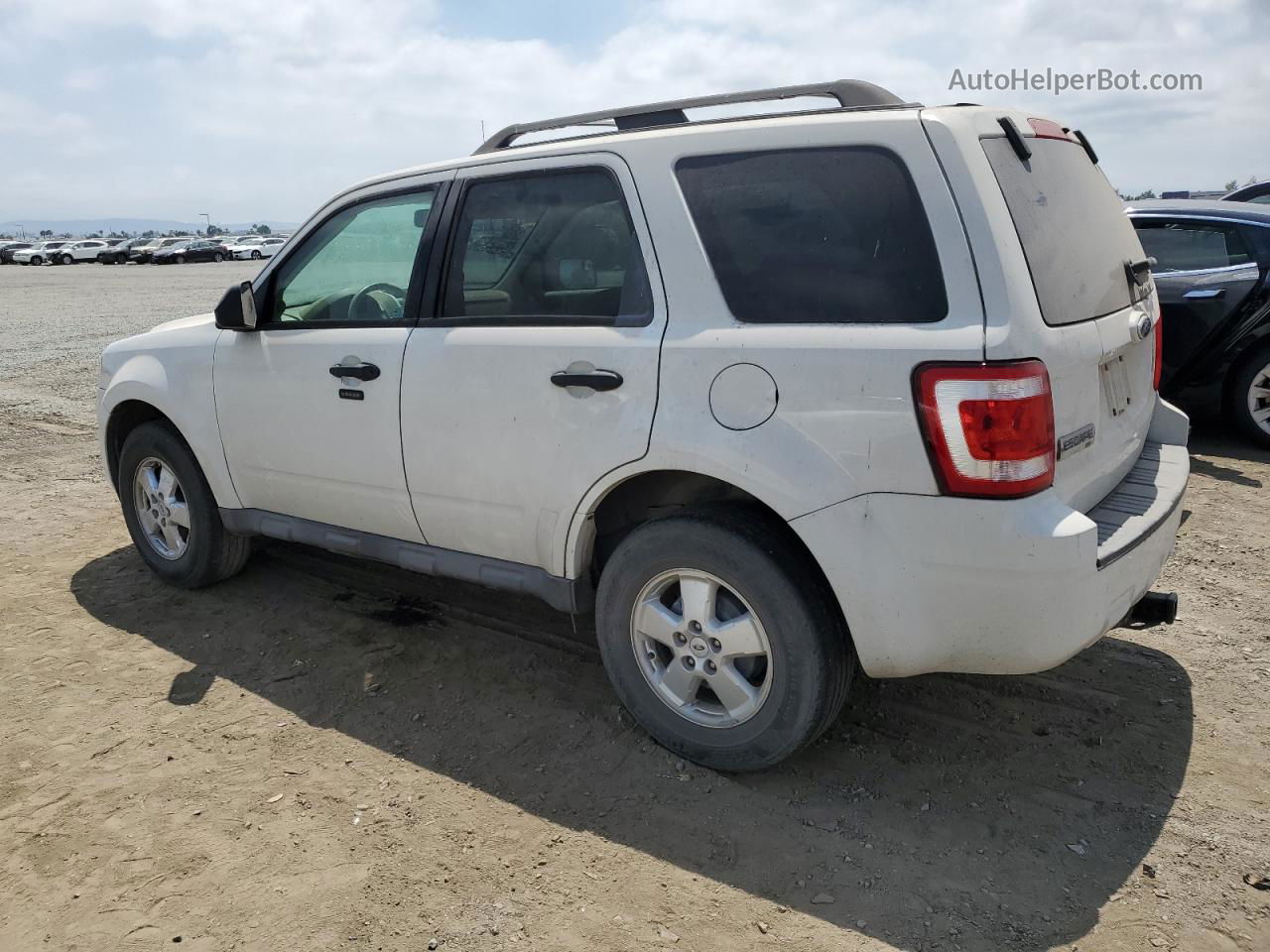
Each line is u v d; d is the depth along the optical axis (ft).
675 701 10.20
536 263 10.58
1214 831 9.01
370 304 12.11
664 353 9.39
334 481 12.53
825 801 9.61
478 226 11.09
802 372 8.65
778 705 9.34
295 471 12.98
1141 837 8.97
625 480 10.14
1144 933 7.81
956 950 7.70
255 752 10.73
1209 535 16.61
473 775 10.22
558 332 10.20
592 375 9.78
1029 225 8.71
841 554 8.63
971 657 8.62
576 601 10.75
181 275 124.98
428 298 11.43
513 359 10.43
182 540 15.21
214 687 12.22
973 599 8.34
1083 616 8.38
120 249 183.11
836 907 8.20
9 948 7.91
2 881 8.70
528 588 11.03
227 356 13.41
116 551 17.21
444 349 11.05
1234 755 10.21
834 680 9.23
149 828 9.40
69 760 10.59
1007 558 8.11
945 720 11.01
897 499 8.38
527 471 10.52
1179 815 9.25
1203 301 21.53
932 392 8.09
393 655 12.97
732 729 9.77
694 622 9.78
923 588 8.48
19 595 15.23
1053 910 8.10
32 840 9.24
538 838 9.19
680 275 9.52
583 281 10.21
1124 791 9.64
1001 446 7.97
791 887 8.45
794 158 9.10
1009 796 9.61
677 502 10.78
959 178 8.33
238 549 15.03
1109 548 8.63
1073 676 11.92
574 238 10.28
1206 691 11.51
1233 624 13.26
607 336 9.81
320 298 12.64
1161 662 12.23
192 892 8.51
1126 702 11.30
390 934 8.00
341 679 12.37
